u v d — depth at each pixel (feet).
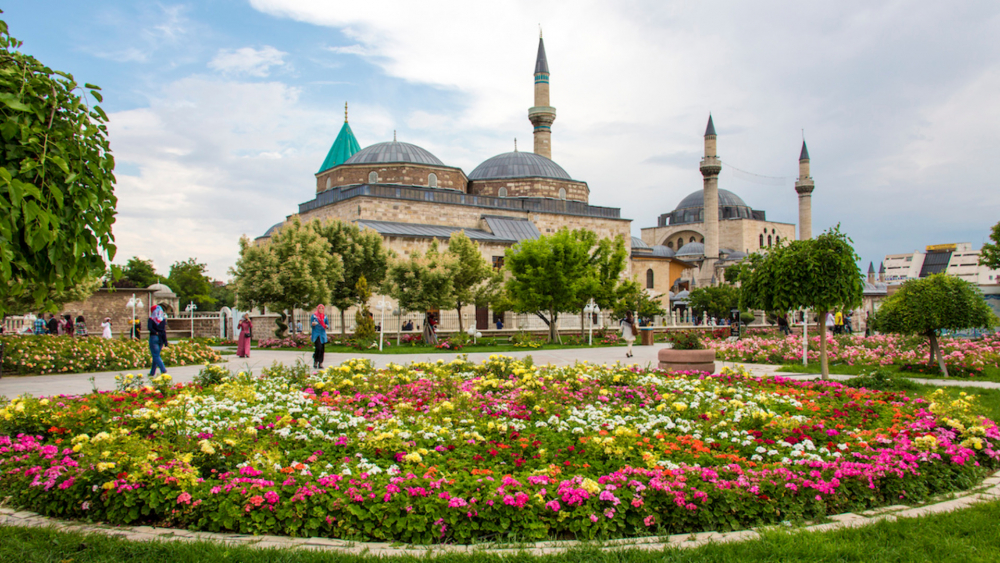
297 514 20.20
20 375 61.77
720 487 21.45
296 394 39.75
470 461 25.34
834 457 25.95
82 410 31.60
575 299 121.60
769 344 85.15
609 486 21.08
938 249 392.68
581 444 27.14
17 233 18.02
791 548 18.39
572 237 124.67
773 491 21.72
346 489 21.29
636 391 41.47
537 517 20.27
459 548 18.93
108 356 67.36
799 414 36.09
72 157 19.53
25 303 79.87
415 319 142.41
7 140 18.08
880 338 92.63
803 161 328.70
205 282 284.41
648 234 410.93
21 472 23.75
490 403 36.96
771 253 62.08
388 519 19.94
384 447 26.45
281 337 111.75
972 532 20.08
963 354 68.95
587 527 19.80
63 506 21.98
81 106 20.34
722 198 408.46
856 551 18.21
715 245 301.63
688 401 39.24
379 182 191.42
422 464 24.47
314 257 109.81
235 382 43.24
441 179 196.75
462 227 188.44
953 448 27.22
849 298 56.49
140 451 23.65
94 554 18.30
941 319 61.93
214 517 20.33
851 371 67.15
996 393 49.29
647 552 18.29
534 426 31.78
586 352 97.71
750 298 63.36
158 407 34.88
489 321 166.91
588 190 227.20
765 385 47.65
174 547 18.56
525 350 102.22
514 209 198.90
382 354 90.79
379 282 137.80
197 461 23.84
